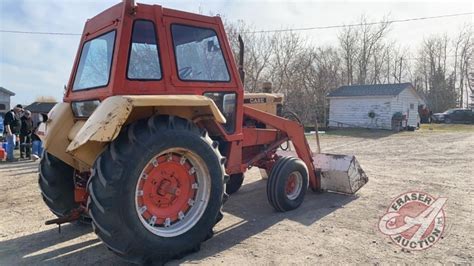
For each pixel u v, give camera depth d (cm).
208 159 310
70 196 371
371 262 301
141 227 273
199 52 354
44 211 464
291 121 494
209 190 314
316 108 2634
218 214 321
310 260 304
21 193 568
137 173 269
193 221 308
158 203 295
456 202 485
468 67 4566
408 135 1909
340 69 3681
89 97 329
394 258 309
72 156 325
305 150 509
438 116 3212
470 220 409
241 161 409
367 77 3878
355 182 520
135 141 272
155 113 301
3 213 455
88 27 368
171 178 301
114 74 297
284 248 330
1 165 898
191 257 308
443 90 4362
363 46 3762
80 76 362
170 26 332
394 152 1133
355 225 394
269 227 390
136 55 309
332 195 527
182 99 292
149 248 277
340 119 2656
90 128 261
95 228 264
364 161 916
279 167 442
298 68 2716
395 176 682
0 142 1109
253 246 335
